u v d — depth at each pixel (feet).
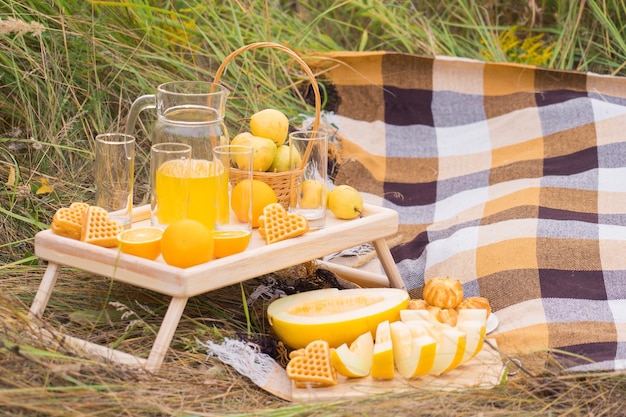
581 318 8.55
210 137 8.09
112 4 11.37
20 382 6.79
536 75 12.51
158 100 8.13
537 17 14.97
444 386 7.34
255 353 7.73
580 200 10.38
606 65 14.24
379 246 8.83
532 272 9.16
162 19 12.46
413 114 12.57
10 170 9.91
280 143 8.70
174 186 7.72
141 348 7.75
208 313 8.54
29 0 10.94
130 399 6.82
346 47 14.99
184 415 6.81
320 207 8.20
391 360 7.36
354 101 12.71
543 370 7.62
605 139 11.37
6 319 7.51
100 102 11.07
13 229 9.69
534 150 11.65
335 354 7.44
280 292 8.78
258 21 13.35
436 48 14.30
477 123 12.34
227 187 7.92
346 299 8.20
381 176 11.87
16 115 10.82
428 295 8.58
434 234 10.33
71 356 7.15
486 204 10.70
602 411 7.23
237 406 7.19
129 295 8.56
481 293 9.12
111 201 8.00
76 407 6.63
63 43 11.16
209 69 12.66
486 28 14.43
